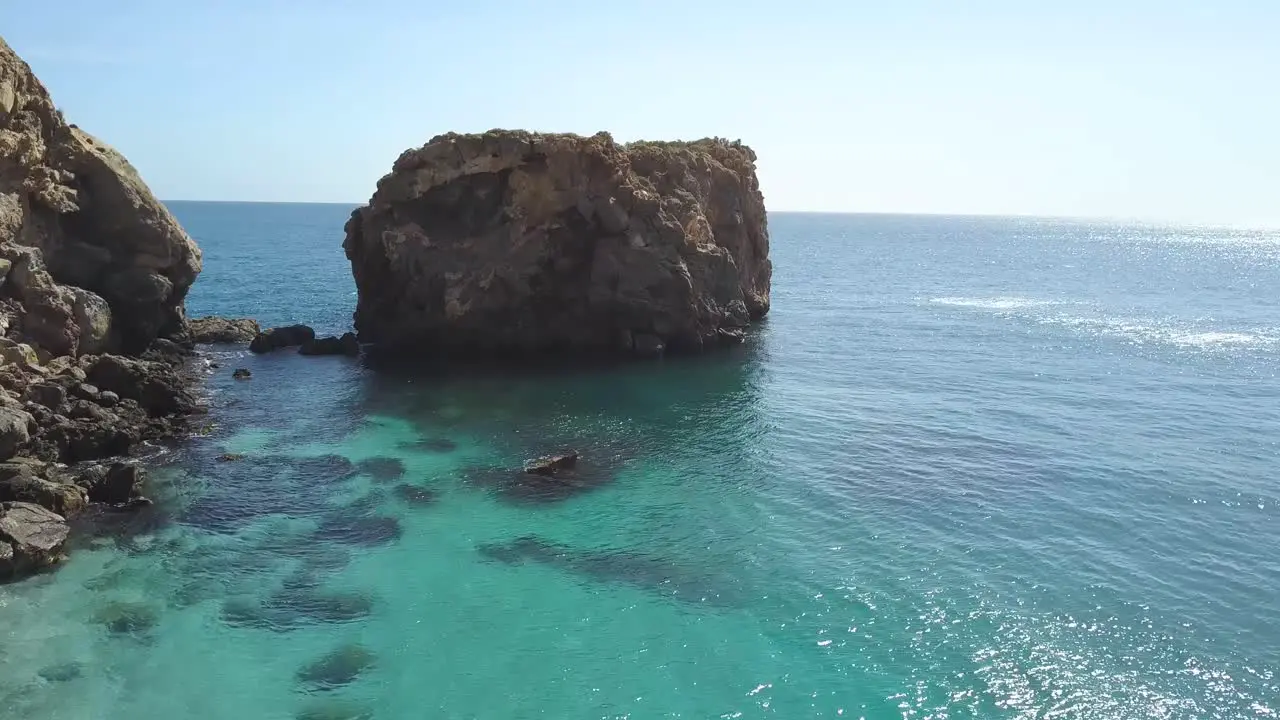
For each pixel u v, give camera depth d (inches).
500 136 1882.4
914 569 903.1
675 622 792.9
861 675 710.5
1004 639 766.5
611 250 1957.4
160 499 1041.5
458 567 896.9
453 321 1934.1
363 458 1233.4
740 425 1451.8
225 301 2915.8
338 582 856.3
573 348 2022.6
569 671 711.1
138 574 853.8
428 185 1925.4
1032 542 969.5
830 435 1395.2
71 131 1571.1
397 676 699.4
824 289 3740.2
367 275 2090.3
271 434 1331.2
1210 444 1333.7
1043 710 666.2
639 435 1387.8
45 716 630.5
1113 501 1092.5
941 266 5285.4
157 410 1369.3
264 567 881.5
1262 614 807.7
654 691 685.3
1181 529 1003.9
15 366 1184.2
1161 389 1711.4
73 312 1416.1
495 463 1231.5
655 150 2171.5
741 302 2263.8
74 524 953.5
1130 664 727.7
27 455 1040.2
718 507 1078.4
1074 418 1496.1
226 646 735.1
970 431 1416.1
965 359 2049.7
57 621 760.3
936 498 1106.7
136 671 693.3
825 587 863.7
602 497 1109.1
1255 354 2074.3
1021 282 4128.9
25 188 1422.2
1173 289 3737.7
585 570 898.1
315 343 1975.9
